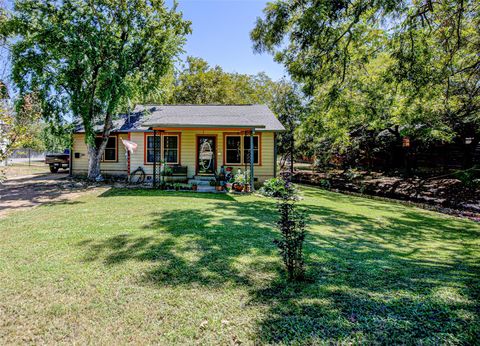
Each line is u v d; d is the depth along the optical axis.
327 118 10.23
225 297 2.96
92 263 3.79
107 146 15.34
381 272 3.79
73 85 11.79
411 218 8.59
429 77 6.95
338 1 5.38
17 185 12.22
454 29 6.77
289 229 3.53
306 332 2.33
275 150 13.68
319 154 19.97
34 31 11.30
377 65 8.98
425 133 11.26
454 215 9.19
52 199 9.05
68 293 2.99
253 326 2.43
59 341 2.25
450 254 5.08
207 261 3.95
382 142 17.84
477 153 14.66
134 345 2.21
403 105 9.65
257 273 3.59
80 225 5.77
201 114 14.72
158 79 13.80
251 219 6.79
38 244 4.54
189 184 12.99
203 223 6.16
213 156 13.86
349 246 5.20
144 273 3.51
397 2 5.50
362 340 2.20
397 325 2.38
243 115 14.65
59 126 12.34
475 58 7.93
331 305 2.77
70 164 15.78
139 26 12.95
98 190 11.17
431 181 13.36
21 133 5.77
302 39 5.88
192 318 2.56
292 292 3.08
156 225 5.88
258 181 13.62
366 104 9.84
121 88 11.92
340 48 6.80
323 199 11.59
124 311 2.67
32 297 2.90
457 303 2.76
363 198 12.78
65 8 11.43
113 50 12.47
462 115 10.72
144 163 13.95
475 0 6.19
